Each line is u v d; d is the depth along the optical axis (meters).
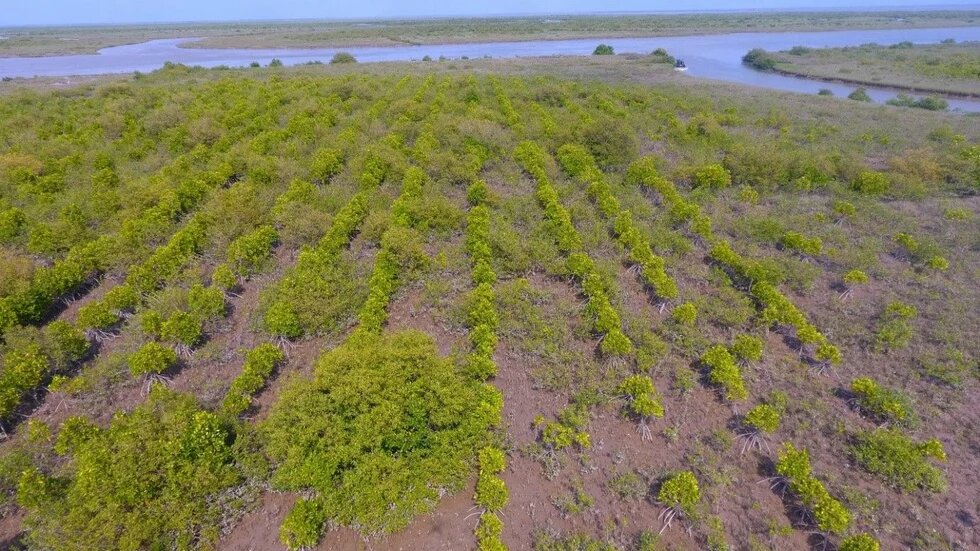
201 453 10.12
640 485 10.58
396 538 9.71
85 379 13.12
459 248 18.95
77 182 24.55
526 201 22.33
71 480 10.41
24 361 12.70
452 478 10.41
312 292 15.33
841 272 17.77
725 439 11.57
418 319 15.67
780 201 23.02
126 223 19.34
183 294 15.91
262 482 10.51
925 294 16.33
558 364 13.75
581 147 27.28
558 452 11.31
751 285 16.72
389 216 19.92
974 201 22.91
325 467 9.81
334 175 25.39
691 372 13.48
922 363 13.49
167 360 13.21
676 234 19.77
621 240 19.02
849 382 13.17
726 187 24.53
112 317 14.88
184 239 18.23
